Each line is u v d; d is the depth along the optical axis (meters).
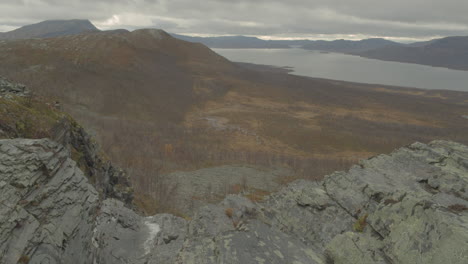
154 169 113.56
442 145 29.64
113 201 41.03
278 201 33.41
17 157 18.72
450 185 22.83
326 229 24.25
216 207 20.25
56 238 18.05
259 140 190.00
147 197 80.06
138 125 177.50
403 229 13.84
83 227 21.17
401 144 189.88
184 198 91.25
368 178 27.17
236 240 13.62
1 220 15.66
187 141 164.00
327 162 145.38
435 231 12.30
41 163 19.59
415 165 27.75
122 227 36.12
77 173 23.02
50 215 18.70
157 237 35.03
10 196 16.88
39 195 18.48
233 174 120.38
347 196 26.45
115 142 134.12
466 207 13.23
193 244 14.18
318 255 14.22
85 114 173.12
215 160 140.75
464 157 26.42
